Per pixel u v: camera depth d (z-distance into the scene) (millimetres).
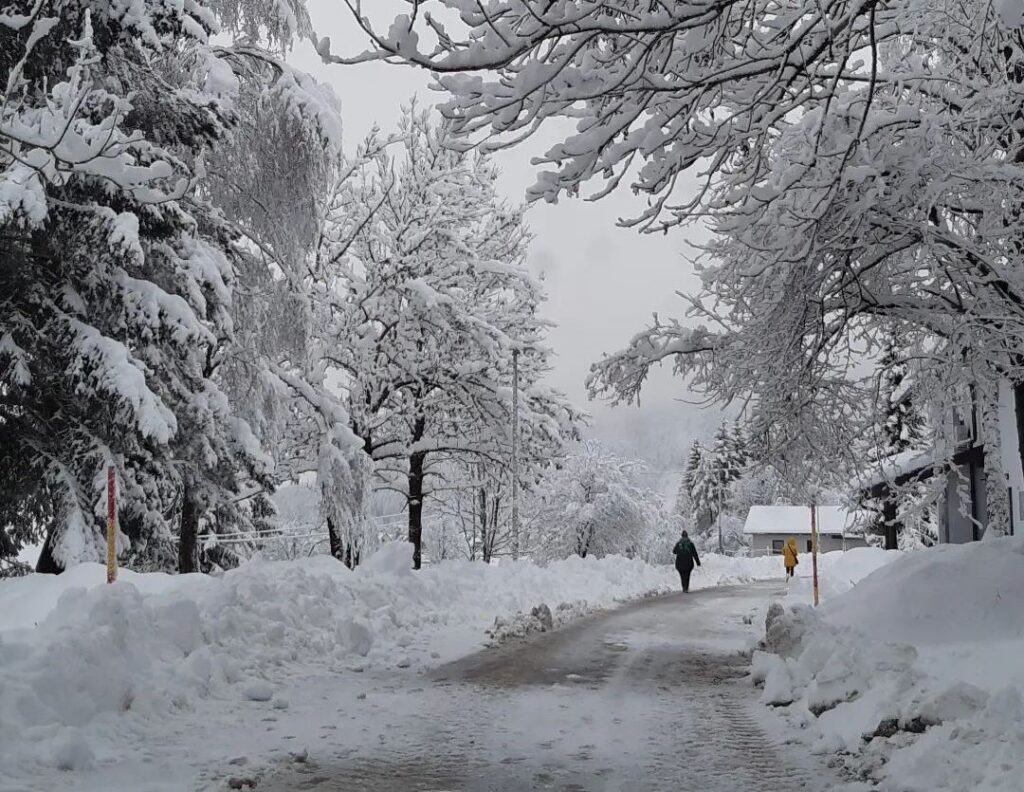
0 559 17141
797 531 79438
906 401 15031
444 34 5828
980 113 10828
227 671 8477
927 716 6336
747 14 8086
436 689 8867
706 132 8047
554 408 30422
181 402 17453
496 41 5934
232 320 19141
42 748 5652
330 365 28547
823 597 22484
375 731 7012
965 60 10734
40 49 15039
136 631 8055
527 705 8203
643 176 7832
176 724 6930
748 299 12188
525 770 6012
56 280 15344
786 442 13602
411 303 27609
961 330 11492
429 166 29828
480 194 29844
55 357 15102
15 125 9945
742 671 10695
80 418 15703
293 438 28703
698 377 13508
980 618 10125
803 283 11016
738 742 6887
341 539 23281
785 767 6141
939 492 22484
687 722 7605
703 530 101312
